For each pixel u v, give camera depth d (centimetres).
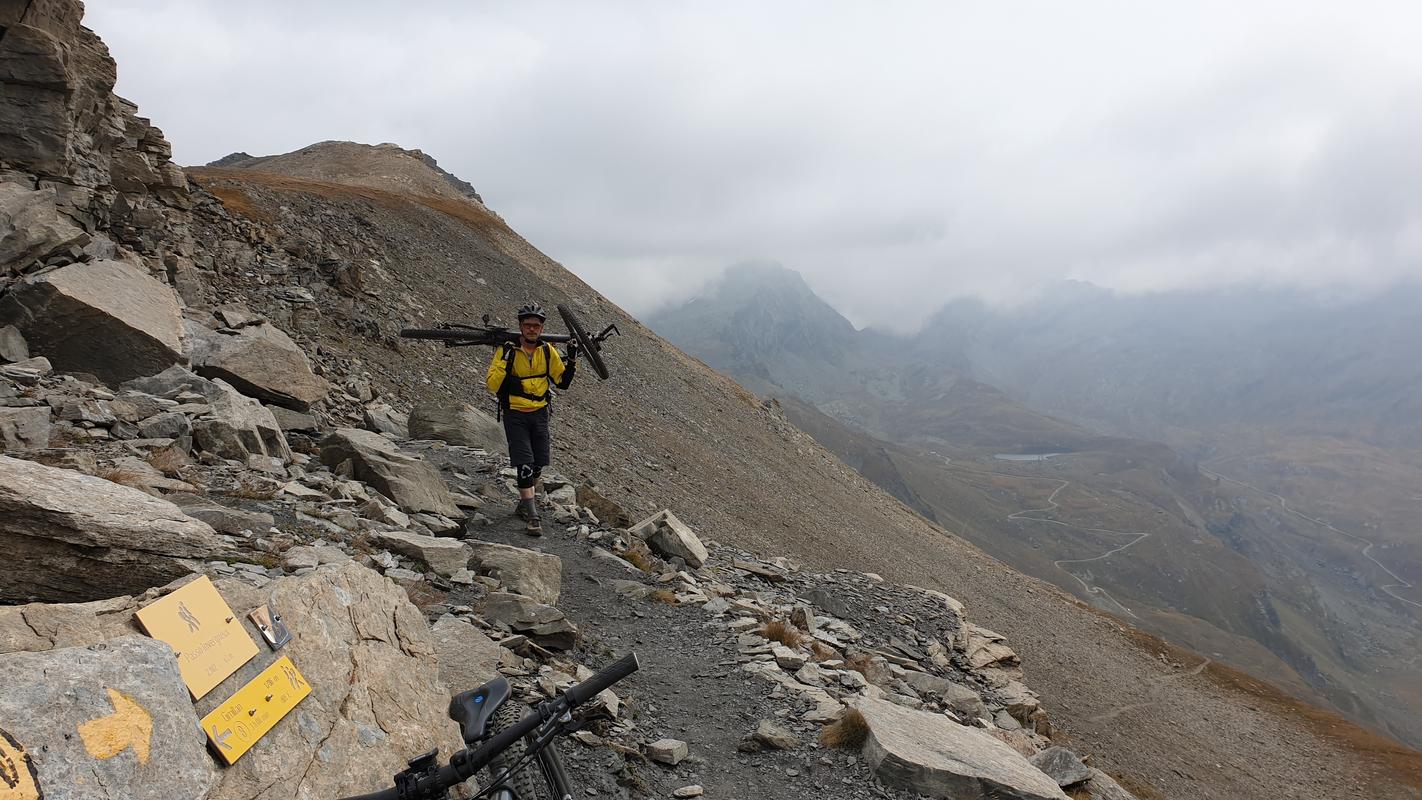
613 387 4916
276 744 382
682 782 598
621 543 1215
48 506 469
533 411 1107
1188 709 5519
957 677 1395
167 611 384
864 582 1819
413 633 541
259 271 2444
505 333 1100
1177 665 7181
